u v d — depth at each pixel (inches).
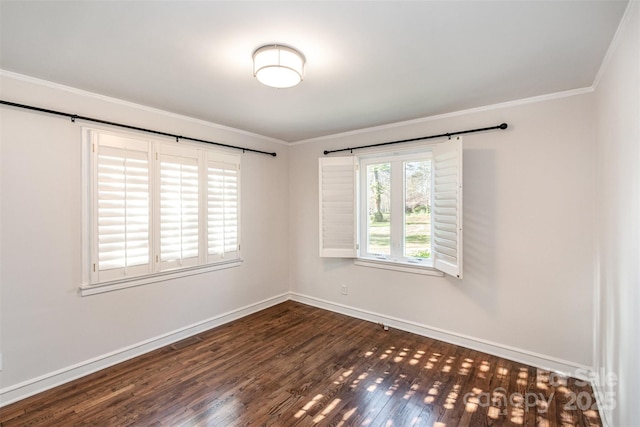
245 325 139.1
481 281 113.3
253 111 117.6
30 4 54.1
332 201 148.8
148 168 111.3
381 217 145.8
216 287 137.3
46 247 89.9
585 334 94.5
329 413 79.8
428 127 125.1
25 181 86.2
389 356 110.2
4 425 75.2
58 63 78.1
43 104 89.0
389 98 103.4
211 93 99.0
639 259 51.3
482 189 112.5
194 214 126.6
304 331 132.6
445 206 113.9
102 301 101.5
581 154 94.7
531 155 102.9
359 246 152.0
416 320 130.4
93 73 84.0
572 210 96.4
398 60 76.6
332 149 156.7
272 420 77.2
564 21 60.3
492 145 110.1
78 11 56.5
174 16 58.2
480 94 99.9
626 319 59.0
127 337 107.6
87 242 97.7
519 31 63.9
